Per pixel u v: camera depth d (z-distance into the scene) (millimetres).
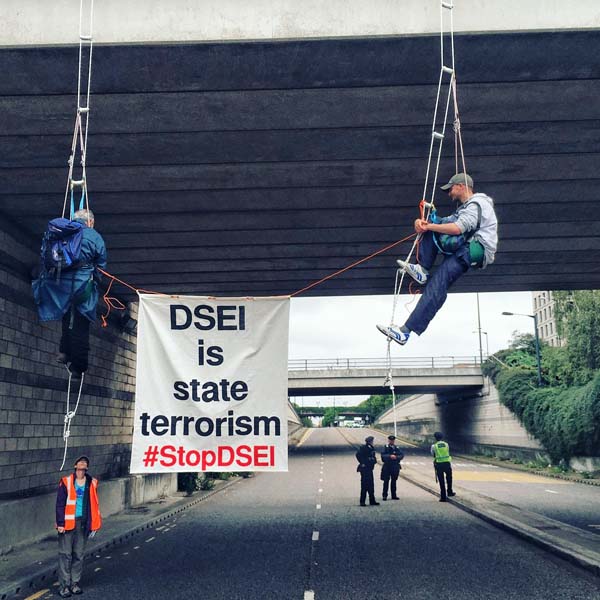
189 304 6719
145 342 6598
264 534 13688
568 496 21984
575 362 32219
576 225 13602
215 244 14367
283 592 8320
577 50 7500
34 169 10328
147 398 6477
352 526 14742
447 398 62750
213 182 11078
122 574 9734
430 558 10711
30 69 7629
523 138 9680
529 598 7941
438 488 23875
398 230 13656
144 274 16703
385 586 8633
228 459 6371
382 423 139375
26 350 12680
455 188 5395
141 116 8805
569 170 10836
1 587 8727
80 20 7211
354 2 7273
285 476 33125
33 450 12922
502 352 51344
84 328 5602
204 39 7234
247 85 8109
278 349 6652
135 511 17641
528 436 39562
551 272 17516
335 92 8328
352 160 10375
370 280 17375
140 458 6336
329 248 14797
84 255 5340
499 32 7215
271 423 6465
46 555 11211
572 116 9016
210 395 6512
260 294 19047
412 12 7258
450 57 7602
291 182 11156
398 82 8109
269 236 13914
